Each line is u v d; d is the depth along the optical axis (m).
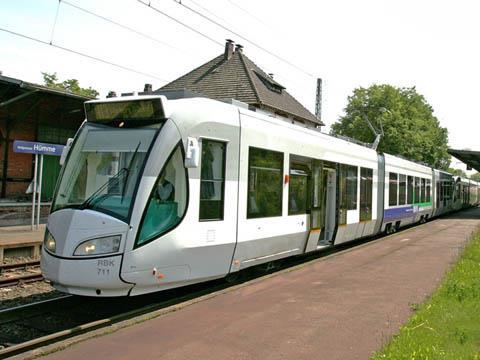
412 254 13.67
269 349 5.74
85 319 7.76
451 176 36.62
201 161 8.20
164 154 7.58
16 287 10.00
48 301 8.23
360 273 10.61
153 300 8.86
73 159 8.07
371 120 57.91
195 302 7.91
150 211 7.34
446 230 22.02
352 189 14.86
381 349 5.58
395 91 58.97
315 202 12.20
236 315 7.15
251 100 31.14
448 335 6.08
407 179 21.95
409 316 7.11
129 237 7.11
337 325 6.67
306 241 11.77
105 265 7.02
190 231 7.92
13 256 12.50
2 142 18.64
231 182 8.84
